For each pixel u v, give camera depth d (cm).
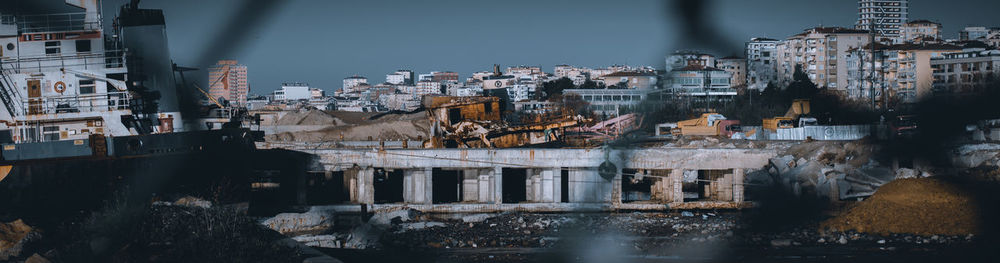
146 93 5056
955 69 16100
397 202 5759
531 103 18512
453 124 6562
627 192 6688
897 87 18825
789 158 5516
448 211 5494
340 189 6259
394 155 5544
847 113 12812
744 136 8688
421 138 8912
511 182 6303
